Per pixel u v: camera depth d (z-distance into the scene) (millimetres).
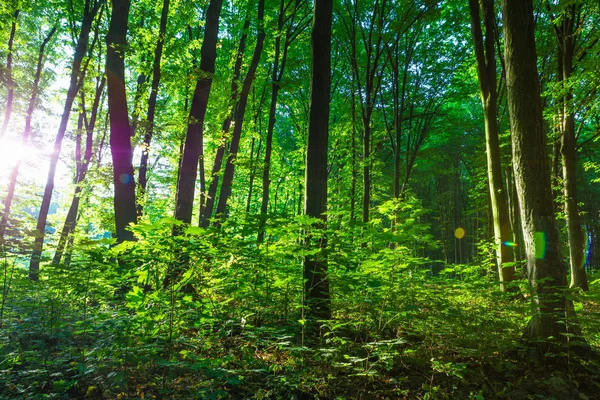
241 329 4742
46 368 3771
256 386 3621
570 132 11742
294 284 5379
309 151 5652
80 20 15141
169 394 3389
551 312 4719
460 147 28250
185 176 7883
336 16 18359
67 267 4789
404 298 4727
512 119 5500
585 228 30203
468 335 4406
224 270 4828
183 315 4367
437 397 3600
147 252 4465
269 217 4457
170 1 12266
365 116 16547
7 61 14445
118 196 7645
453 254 35562
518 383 3959
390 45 18859
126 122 7887
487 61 10336
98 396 3365
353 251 5293
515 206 15492
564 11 11023
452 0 15391
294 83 15258
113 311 4957
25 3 12875
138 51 11312
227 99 14188
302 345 4105
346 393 3609
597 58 9602
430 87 20484
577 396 3748
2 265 5844
